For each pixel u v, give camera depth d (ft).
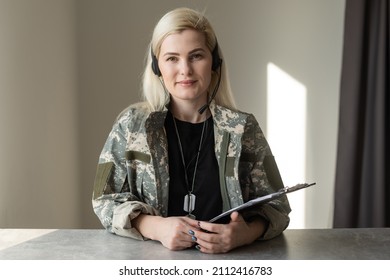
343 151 8.85
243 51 9.29
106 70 9.14
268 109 9.42
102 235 4.17
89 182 9.28
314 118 9.45
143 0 9.06
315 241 4.01
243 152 4.40
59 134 7.95
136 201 4.14
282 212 4.26
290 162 9.54
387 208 9.02
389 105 8.87
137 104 4.52
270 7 9.23
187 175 4.34
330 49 9.31
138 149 4.25
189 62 3.98
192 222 3.77
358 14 8.59
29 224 6.68
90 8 9.01
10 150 6.07
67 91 8.38
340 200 8.93
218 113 4.36
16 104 6.24
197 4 9.15
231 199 4.25
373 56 8.80
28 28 6.63
